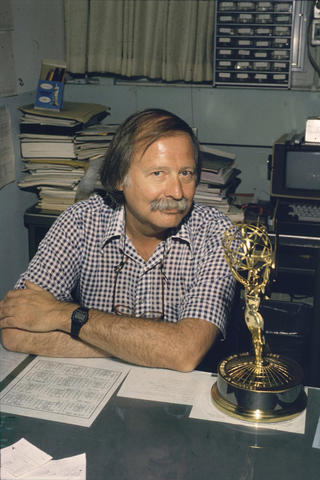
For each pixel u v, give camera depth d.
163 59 2.78
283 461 1.02
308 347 2.41
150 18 2.73
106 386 1.26
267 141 2.84
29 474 0.98
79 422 1.13
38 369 1.34
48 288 1.65
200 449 1.05
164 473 0.98
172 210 1.49
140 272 1.67
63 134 2.50
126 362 1.38
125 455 1.03
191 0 2.67
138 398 1.21
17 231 2.61
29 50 2.60
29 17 2.58
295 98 2.75
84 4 2.76
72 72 2.88
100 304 1.73
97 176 2.47
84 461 1.01
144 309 1.68
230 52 2.72
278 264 2.34
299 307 2.58
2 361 1.38
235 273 1.24
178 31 2.73
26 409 1.17
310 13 2.65
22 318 1.45
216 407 1.18
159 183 1.48
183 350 1.36
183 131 1.49
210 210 1.74
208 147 2.79
